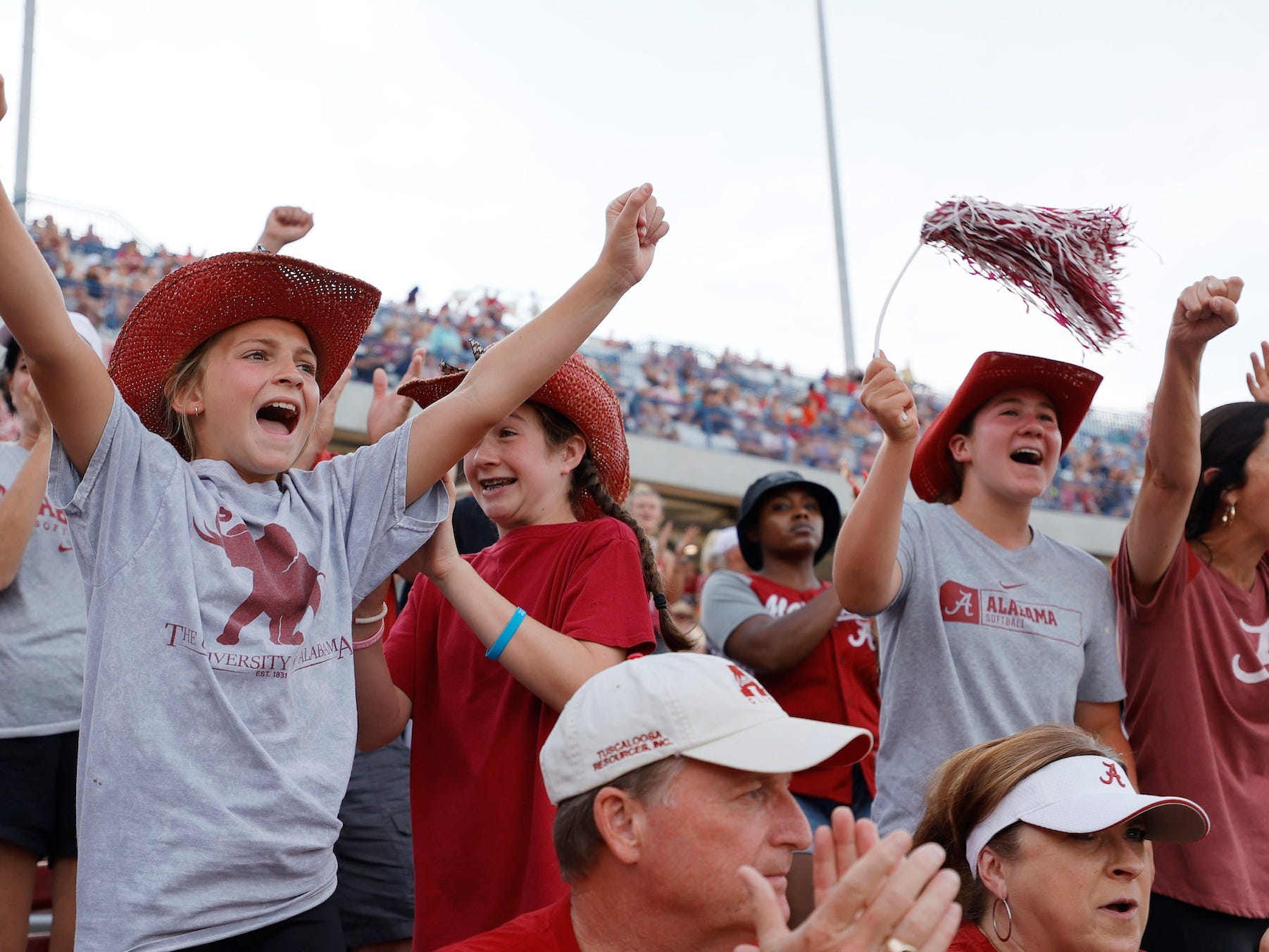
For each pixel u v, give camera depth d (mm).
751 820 1803
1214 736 3525
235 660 2215
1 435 3934
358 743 2855
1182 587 3512
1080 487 19062
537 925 1969
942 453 3738
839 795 3949
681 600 9789
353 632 2693
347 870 3512
